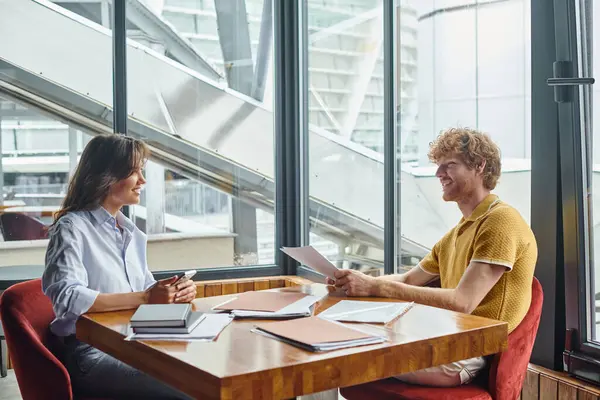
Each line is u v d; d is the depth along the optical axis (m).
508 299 2.00
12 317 1.88
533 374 2.48
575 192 2.36
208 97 4.33
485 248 2.00
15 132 4.13
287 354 1.46
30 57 4.09
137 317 1.65
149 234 4.26
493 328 1.75
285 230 4.25
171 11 4.19
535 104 2.50
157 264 4.27
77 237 2.06
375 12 3.44
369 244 3.55
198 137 4.34
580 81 2.27
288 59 4.20
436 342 1.62
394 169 3.29
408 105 3.21
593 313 2.38
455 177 2.15
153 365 1.52
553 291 2.47
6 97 4.12
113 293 1.98
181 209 4.33
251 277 4.16
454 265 2.19
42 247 4.22
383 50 3.32
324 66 3.91
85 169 2.17
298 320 1.76
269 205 4.34
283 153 4.23
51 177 4.21
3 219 4.14
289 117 4.21
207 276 4.07
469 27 2.84
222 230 4.43
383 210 3.38
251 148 4.36
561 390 2.36
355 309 1.91
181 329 1.63
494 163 2.13
